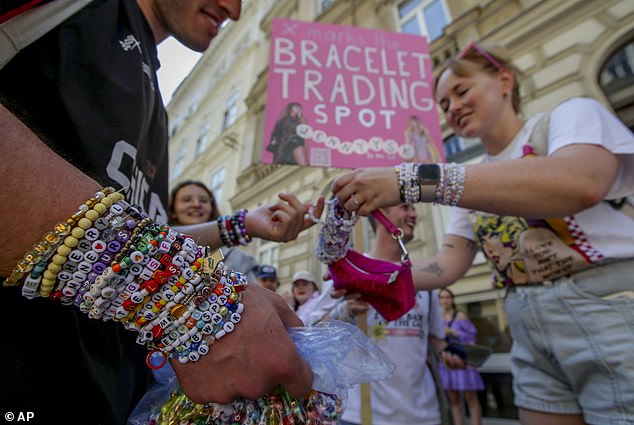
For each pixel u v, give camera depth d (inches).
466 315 135.2
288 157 53.8
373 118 57.3
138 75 22.2
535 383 39.9
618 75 111.3
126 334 20.3
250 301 15.0
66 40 17.9
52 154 13.3
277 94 56.6
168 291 13.4
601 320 30.8
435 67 166.9
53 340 15.5
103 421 16.4
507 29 138.8
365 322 46.3
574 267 32.8
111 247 12.8
